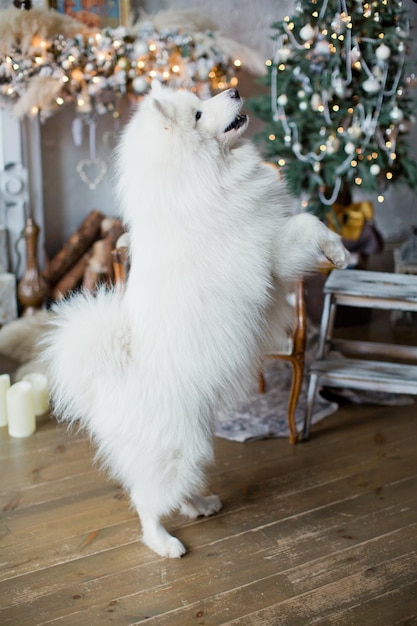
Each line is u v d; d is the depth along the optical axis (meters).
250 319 1.88
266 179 1.93
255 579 1.97
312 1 3.71
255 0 4.66
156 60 3.68
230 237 1.81
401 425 3.01
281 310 2.12
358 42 3.67
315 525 2.24
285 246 1.92
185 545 2.14
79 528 2.24
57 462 2.68
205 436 1.97
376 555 2.07
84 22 4.10
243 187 1.86
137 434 1.91
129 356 1.88
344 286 2.79
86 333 1.86
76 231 4.46
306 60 3.72
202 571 2.01
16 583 1.96
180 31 3.84
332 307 3.10
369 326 4.47
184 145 1.75
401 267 4.45
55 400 2.07
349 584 1.93
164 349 1.83
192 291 1.79
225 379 1.91
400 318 4.58
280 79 3.90
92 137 4.46
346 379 2.78
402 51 3.69
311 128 3.90
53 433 2.94
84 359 1.84
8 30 3.45
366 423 3.04
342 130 3.75
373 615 1.80
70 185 4.54
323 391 3.35
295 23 3.77
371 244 4.31
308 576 1.98
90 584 1.96
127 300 1.92
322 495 2.43
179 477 1.97
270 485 2.50
